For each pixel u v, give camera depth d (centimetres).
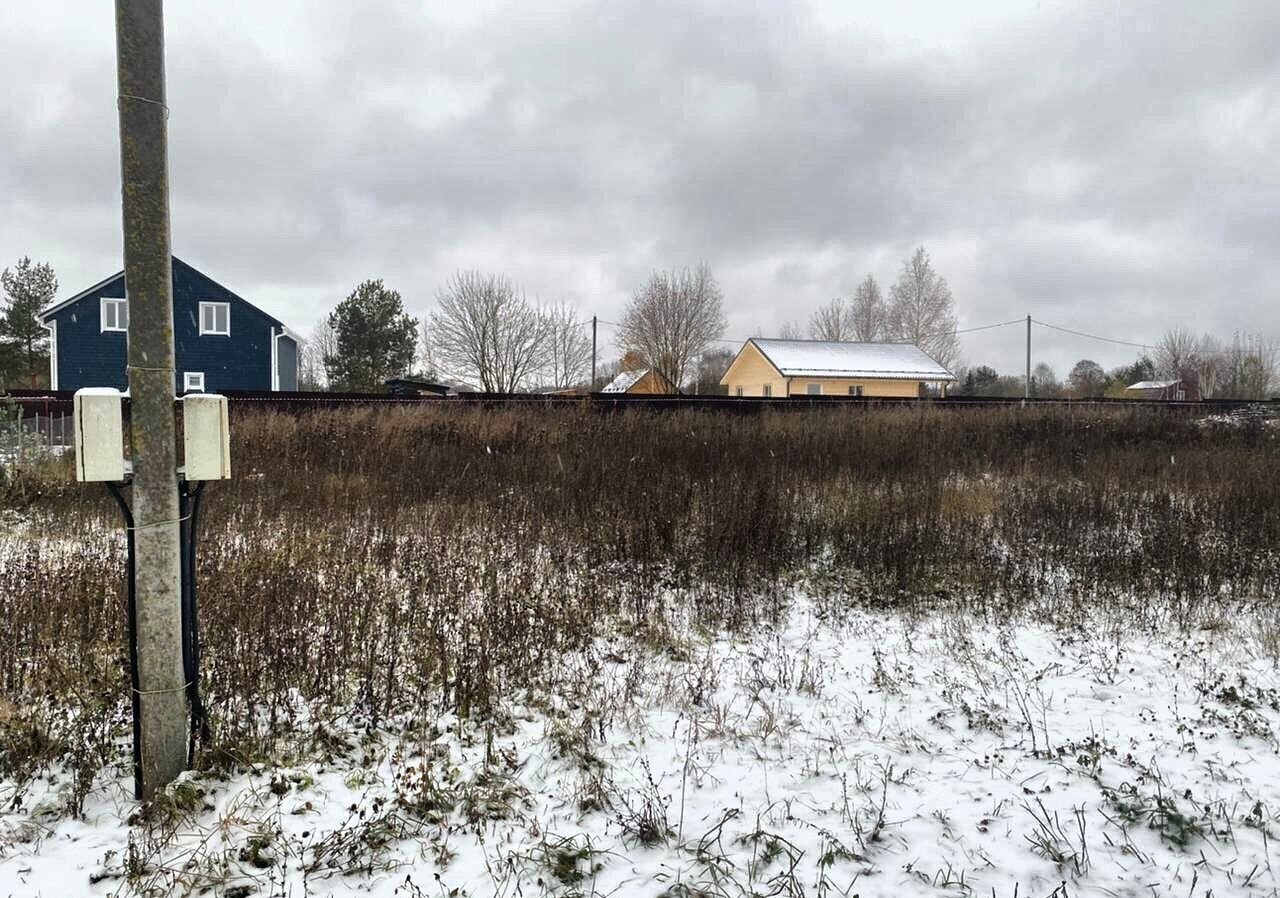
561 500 1005
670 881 303
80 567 675
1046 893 299
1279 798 371
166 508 347
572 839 332
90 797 359
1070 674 558
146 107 327
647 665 557
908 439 1497
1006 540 930
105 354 2969
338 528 864
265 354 3191
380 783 382
